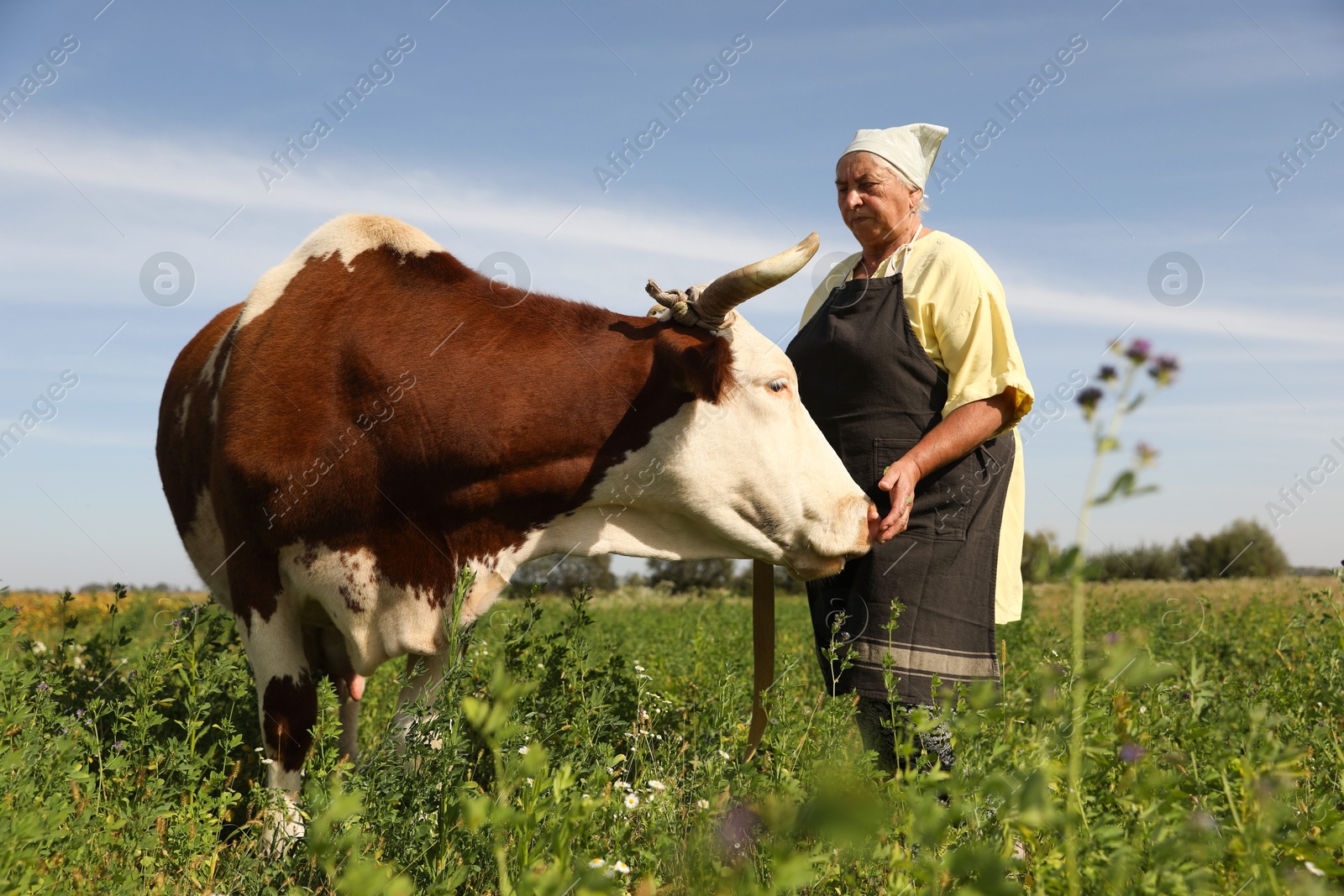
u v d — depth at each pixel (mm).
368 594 4066
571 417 4164
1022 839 2111
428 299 4203
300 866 2762
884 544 4031
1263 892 1865
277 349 4039
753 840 2484
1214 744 2324
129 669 4844
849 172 4223
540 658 4320
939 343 4020
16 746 3227
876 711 3918
